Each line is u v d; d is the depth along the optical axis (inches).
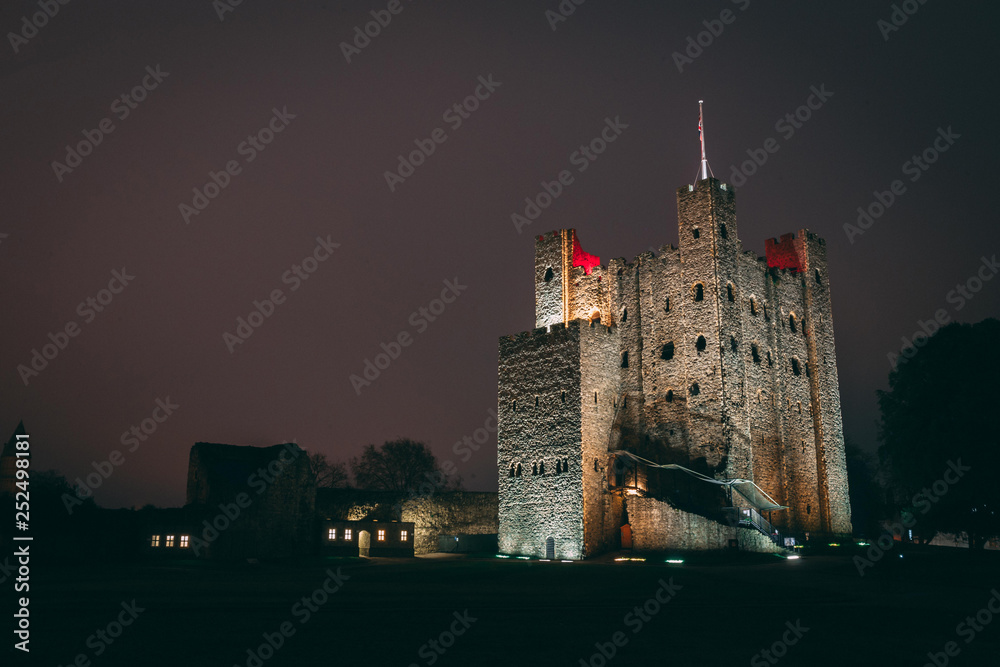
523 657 939.3
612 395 2610.7
